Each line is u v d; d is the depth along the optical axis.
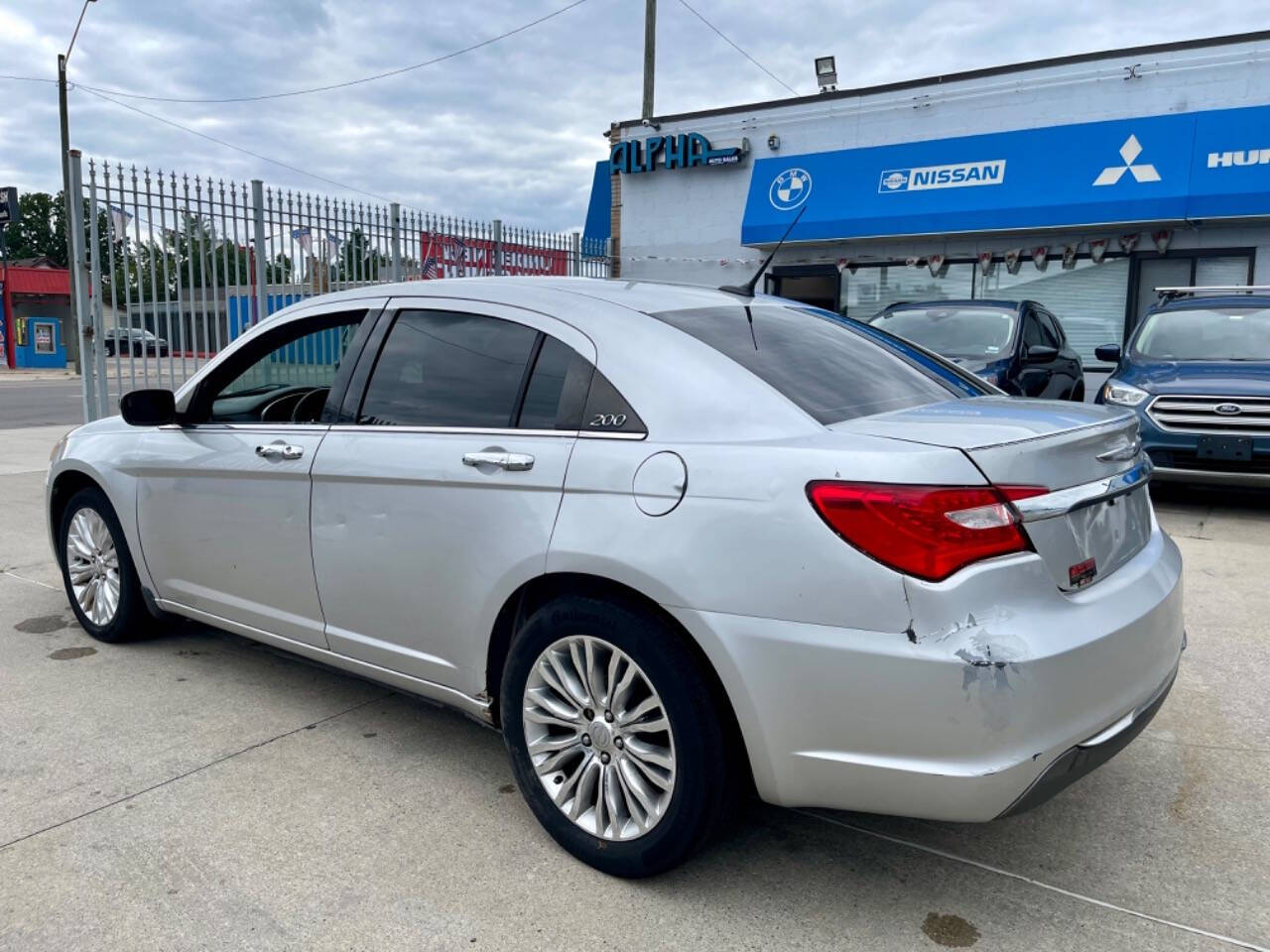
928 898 2.54
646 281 3.39
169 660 4.33
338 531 3.25
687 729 2.43
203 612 3.94
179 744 3.46
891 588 2.17
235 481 3.62
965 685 2.11
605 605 2.56
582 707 2.67
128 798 3.05
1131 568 2.62
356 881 2.61
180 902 2.50
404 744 3.47
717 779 2.43
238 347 3.88
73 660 4.32
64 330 41.69
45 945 2.33
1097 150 12.57
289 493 3.42
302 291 9.63
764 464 2.36
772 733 2.32
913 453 2.23
